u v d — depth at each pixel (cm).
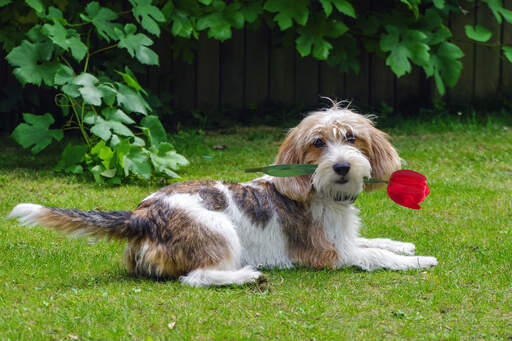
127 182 650
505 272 395
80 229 365
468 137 863
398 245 453
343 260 411
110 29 662
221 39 765
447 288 369
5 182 624
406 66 825
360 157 382
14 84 844
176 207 381
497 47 1020
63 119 888
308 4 780
